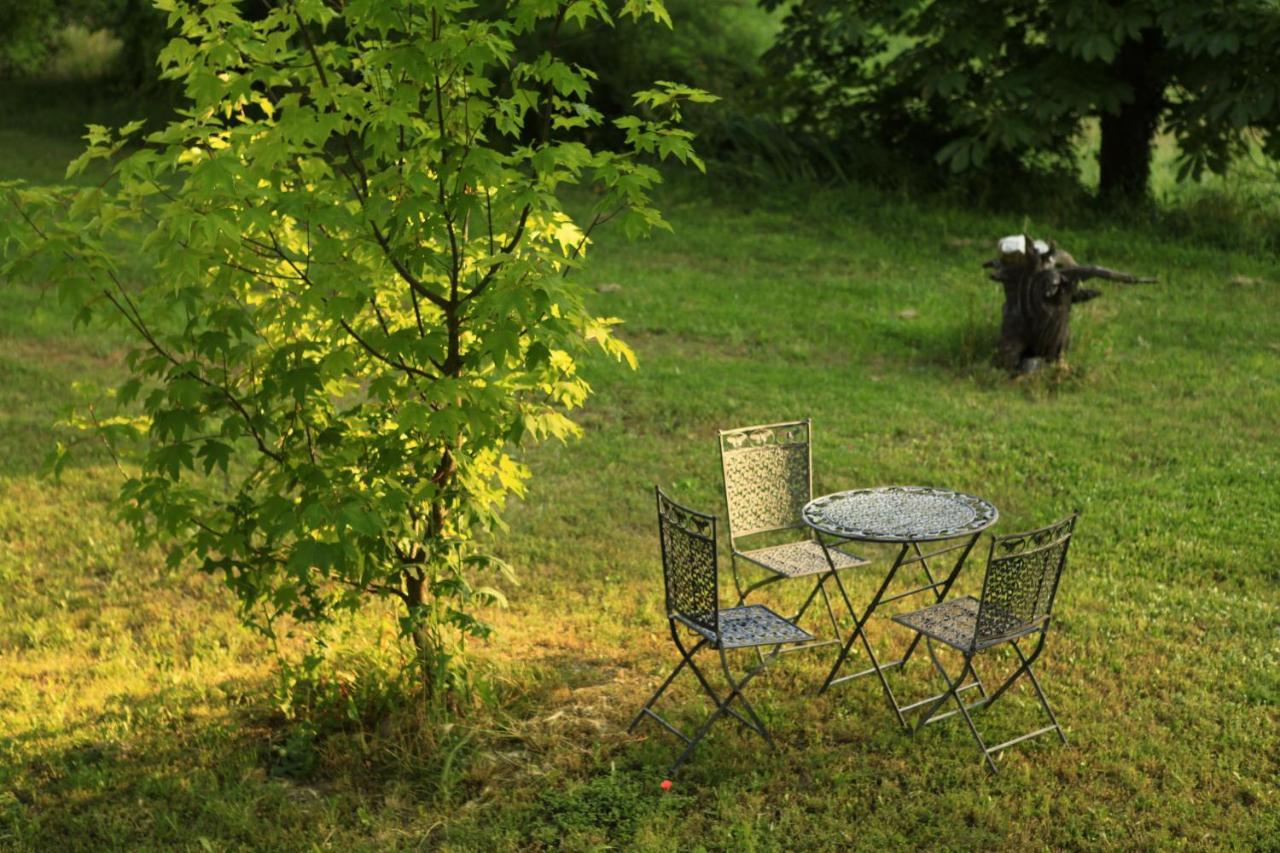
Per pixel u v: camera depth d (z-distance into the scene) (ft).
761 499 20.48
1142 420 31.60
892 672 19.39
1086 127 56.44
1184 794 15.89
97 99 78.07
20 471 28.78
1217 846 14.82
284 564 17.12
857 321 41.11
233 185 14.17
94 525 25.93
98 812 15.84
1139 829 15.19
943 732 17.49
